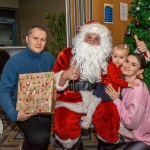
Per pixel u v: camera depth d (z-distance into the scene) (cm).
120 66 192
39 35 189
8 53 418
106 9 302
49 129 201
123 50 190
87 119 180
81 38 184
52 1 680
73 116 180
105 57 188
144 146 177
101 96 181
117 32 326
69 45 274
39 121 194
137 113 170
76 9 274
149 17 289
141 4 291
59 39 577
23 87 176
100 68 184
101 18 296
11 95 195
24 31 773
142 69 181
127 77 184
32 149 190
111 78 183
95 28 182
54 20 595
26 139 192
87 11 279
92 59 181
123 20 337
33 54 192
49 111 166
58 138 185
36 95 172
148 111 177
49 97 168
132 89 177
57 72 184
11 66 187
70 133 178
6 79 186
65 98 183
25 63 190
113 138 178
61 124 179
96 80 183
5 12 744
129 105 174
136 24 296
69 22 272
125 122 175
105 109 181
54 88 176
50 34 658
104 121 180
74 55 186
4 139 307
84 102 180
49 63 204
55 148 276
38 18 723
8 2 740
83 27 190
